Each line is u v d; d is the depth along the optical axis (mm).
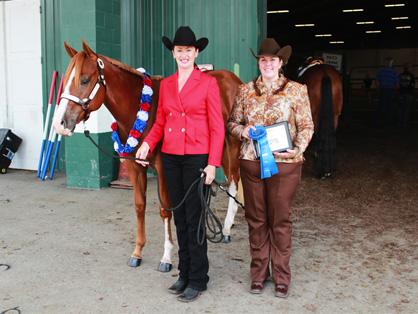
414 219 4488
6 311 2723
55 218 4570
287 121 2736
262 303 2791
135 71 3213
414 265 3354
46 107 6758
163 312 2699
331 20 18750
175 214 2832
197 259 2814
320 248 3709
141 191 3291
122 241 3906
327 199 5258
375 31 23547
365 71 26031
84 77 2895
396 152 8352
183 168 2756
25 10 6711
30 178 6461
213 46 5918
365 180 6168
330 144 6164
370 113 16625
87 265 3400
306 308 2727
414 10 16359
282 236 2852
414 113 15695
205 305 2775
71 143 5793
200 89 2676
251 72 5809
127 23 6031
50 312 2711
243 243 3848
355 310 2697
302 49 25656
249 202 2875
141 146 2859
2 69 6945
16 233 4125
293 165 2746
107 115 5805
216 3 5844
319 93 6039
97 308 2756
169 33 6125
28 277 3199
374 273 3217
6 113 7023
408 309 2707
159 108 2861
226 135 3875
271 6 14375
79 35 5680
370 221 4438
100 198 5336
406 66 12297
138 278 3170
